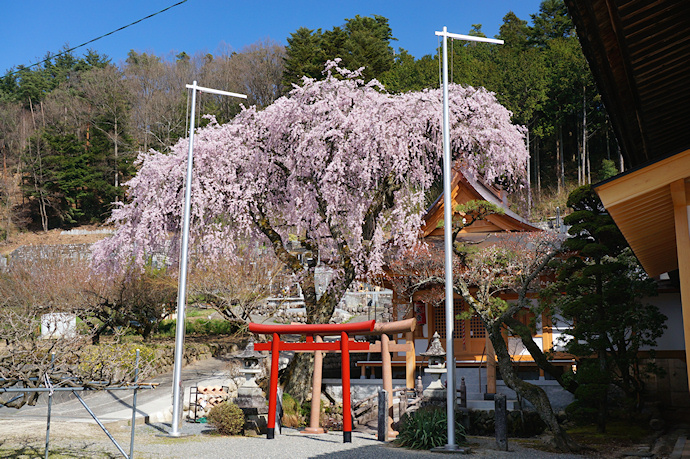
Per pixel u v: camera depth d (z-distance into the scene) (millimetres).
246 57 79812
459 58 63812
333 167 17109
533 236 18516
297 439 13703
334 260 18656
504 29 79500
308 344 14375
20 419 15539
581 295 15047
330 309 18562
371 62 52719
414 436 12781
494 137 17922
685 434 12961
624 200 6242
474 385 18422
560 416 15477
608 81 7332
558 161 61438
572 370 16453
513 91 57344
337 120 17562
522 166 18828
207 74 79938
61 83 88562
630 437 12906
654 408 15648
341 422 16938
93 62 97438
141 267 20328
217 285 22625
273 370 14344
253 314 30188
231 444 12766
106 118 72125
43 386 9156
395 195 18438
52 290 25203
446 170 13016
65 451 11148
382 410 13742
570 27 69125
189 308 37719
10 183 72500
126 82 79938
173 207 18641
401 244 18156
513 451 11984
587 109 60312
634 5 5836
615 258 16016
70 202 69688
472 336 21516
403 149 17422
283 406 16594
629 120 8367
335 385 18969
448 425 12070
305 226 18828
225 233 18828
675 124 8648
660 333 15078
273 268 23828
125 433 13945
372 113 17594
